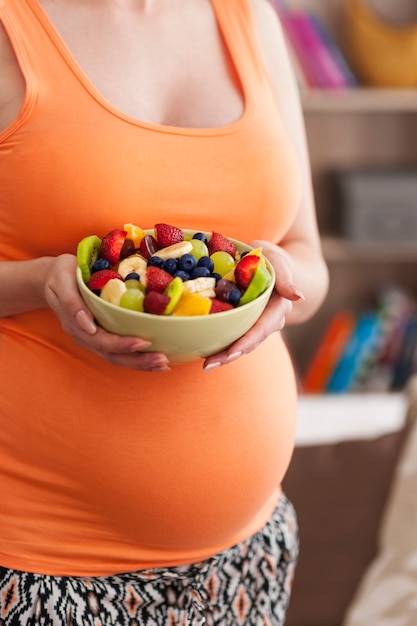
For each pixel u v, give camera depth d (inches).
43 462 45.4
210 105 48.6
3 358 46.4
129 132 44.9
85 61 46.6
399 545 73.0
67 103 44.4
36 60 44.6
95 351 40.7
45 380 45.0
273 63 53.2
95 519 46.0
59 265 41.3
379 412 110.5
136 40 47.9
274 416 47.9
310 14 122.6
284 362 49.9
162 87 48.1
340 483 82.4
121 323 38.3
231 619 50.3
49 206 44.6
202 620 48.4
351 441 88.9
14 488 45.8
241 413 46.3
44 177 44.2
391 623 66.9
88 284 40.0
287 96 53.7
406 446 82.8
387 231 125.6
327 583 72.6
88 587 46.6
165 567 47.7
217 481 46.0
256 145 47.8
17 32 44.6
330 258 129.5
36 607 45.7
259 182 47.7
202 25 49.8
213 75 49.2
